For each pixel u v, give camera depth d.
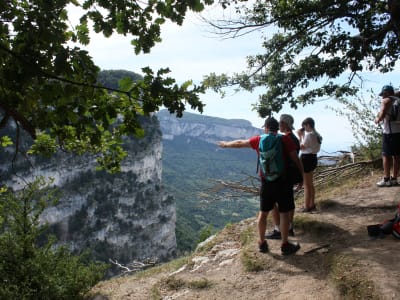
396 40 8.61
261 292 4.52
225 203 133.00
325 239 5.46
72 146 4.31
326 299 4.03
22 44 2.69
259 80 9.38
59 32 2.67
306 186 6.57
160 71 2.99
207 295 4.77
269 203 5.14
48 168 76.62
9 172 62.50
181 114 3.06
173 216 109.06
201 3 3.46
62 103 2.90
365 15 8.73
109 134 4.34
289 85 8.81
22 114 3.23
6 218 6.16
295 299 4.16
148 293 5.56
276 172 4.86
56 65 2.58
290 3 8.88
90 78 2.84
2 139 4.17
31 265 5.80
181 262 6.85
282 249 5.19
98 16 3.39
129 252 95.00
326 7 8.60
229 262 5.61
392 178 7.28
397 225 4.91
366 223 5.70
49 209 78.38
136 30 3.53
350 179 8.96
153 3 3.50
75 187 84.56
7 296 5.18
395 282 3.88
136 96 3.10
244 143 5.16
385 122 6.99
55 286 5.78
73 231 83.81
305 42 9.20
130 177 96.56
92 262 6.68
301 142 6.32
